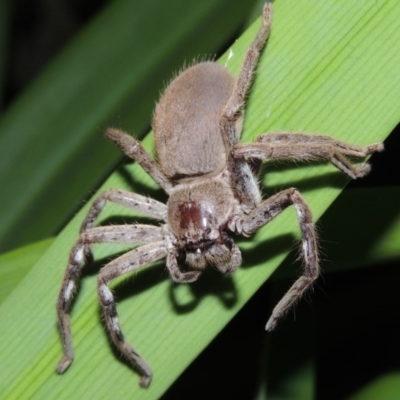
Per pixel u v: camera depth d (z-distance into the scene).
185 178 0.35
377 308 0.36
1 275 0.35
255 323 0.36
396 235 0.34
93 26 0.36
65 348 0.34
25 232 0.36
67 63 0.36
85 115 0.36
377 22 0.34
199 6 0.36
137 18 0.36
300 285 0.33
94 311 0.34
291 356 0.34
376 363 0.36
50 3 0.43
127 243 0.34
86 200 0.36
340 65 0.34
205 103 0.34
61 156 0.36
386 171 0.36
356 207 0.34
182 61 0.35
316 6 0.34
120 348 0.34
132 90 0.36
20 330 0.34
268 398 0.34
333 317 0.36
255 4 0.35
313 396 0.34
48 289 0.34
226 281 0.34
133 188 0.35
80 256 0.34
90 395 0.34
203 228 0.34
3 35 0.39
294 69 0.34
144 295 0.34
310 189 0.34
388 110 0.33
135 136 0.35
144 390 0.34
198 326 0.34
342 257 0.34
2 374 0.34
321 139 0.33
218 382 0.36
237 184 0.34
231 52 0.35
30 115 0.36
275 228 0.34
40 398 0.34
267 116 0.34
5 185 0.36
